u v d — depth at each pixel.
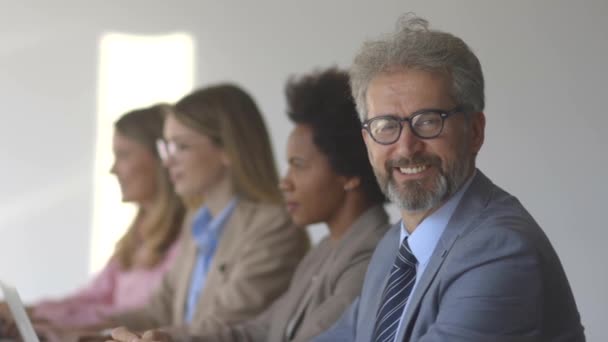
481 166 4.52
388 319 1.92
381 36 1.94
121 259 4.28
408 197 1.84
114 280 4.32
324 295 2.49
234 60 5.39
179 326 3.00
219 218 3.36
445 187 1.83
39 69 5.94
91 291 4.30
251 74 5.34
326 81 2.60
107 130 5.81
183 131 3.36
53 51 5.91
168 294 3.75
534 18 4.40
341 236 2.58
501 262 1.68
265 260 3.13
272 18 5.27
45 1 5.93
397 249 2.09
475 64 1.87
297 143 2.57
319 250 2.68
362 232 2.50
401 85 1.83
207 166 3.35
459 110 1.83
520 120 4.43
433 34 1.85
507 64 4.46
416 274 1.92
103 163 5.84
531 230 1.73
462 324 1.66
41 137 5.95
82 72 5.86
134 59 5.73
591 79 4.27
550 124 4.37
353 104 2.54
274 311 2.75
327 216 2.59
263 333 2.72
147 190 4.05
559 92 4.34
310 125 2.56
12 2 5.98
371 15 4.94
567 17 4.32
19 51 5.96
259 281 3.11
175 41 5.59
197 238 3.47
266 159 3.40
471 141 1.88
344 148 2.51
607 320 4.24
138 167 4.03
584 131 4.29
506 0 4.47
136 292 4.06
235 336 2.68
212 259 3.33
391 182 1.87
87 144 5.86
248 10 5.35
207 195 3.41
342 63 5.04
